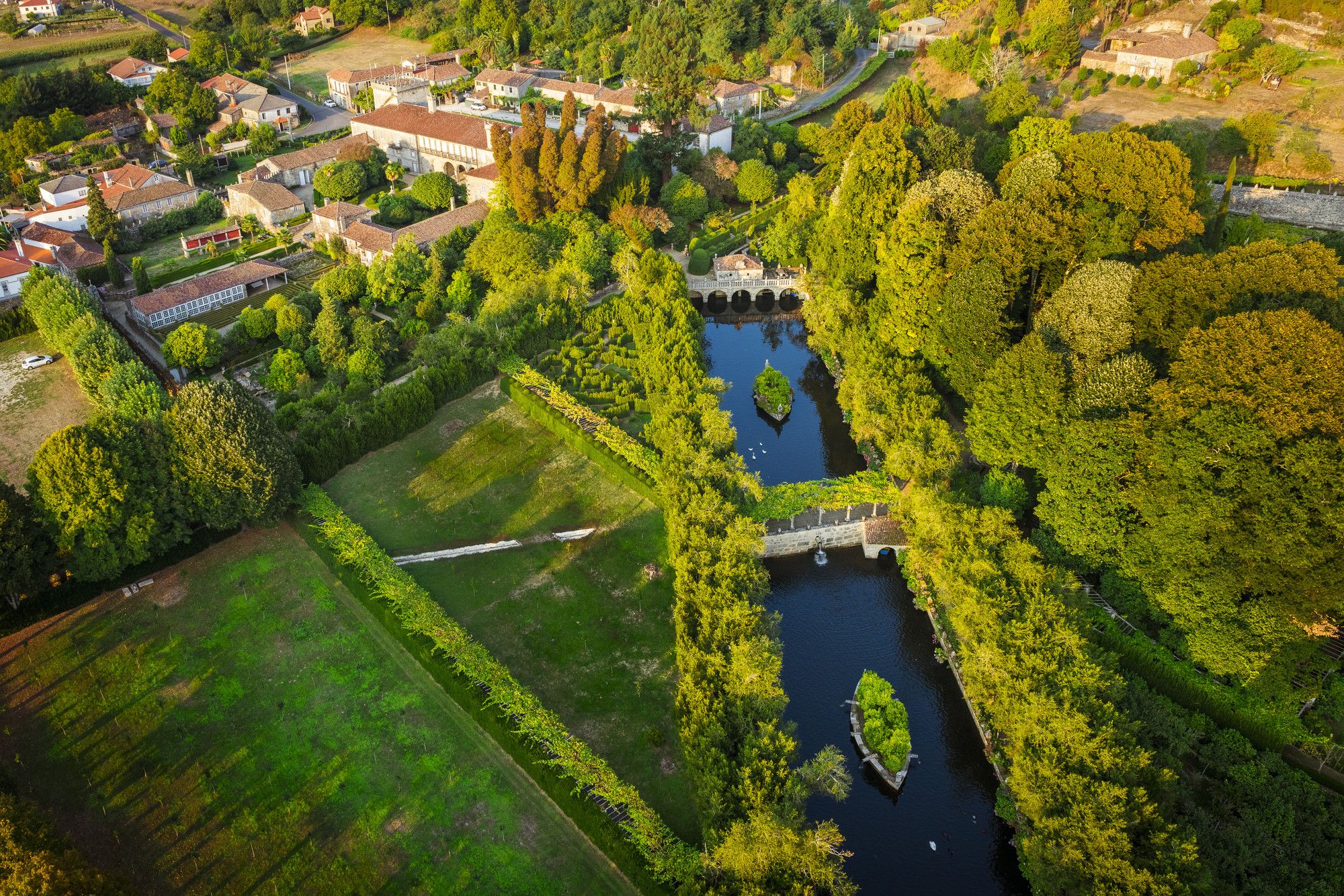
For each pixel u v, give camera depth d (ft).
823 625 320.70
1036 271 370.94
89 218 586.04
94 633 297.33
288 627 300.81
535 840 239.50
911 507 322.75
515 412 412.77
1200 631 261.85
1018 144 483.10
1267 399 254.88
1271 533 248.11
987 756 271.28
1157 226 362.12
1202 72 614.34
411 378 415.85
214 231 608.19
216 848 236.63
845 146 556.10
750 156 636.48
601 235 529.86
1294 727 252.62
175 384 442.50
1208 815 228.02
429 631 286.87
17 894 192.75
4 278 536.83
